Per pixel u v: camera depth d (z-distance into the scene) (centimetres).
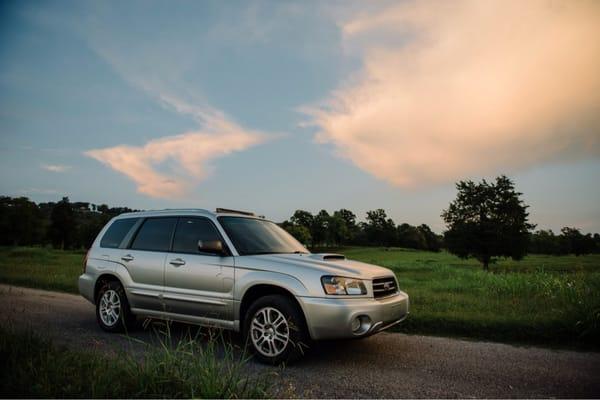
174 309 583
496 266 5181
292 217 15200
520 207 5022
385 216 15362
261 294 525
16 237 10825
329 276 476
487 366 484
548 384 423
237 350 552
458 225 5178
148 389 343
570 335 609
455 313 730
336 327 456
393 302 508
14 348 409
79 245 11625
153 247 633
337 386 413
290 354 469
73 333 645
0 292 1031
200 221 606
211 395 328
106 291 667
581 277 1052
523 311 764
